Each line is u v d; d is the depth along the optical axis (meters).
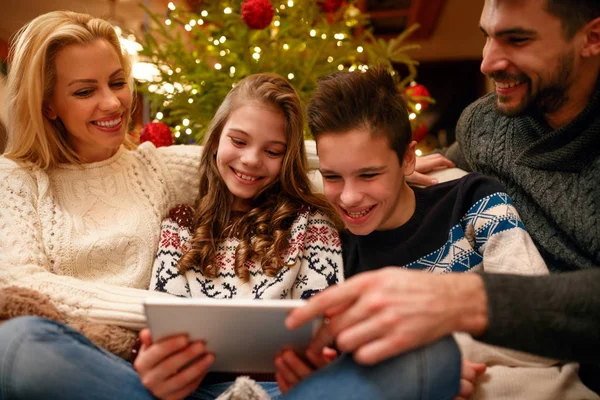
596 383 0.98
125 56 1.36
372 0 3.88
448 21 4.54
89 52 1.18
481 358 0.94
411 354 0.70
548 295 0.68
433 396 0.72
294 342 0.78
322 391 0.71
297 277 1.17
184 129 1.85
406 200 1.15
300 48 1.79
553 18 0.94
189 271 1.16
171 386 0.80
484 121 1.28
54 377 0.76
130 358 1.00
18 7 3.37
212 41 1.79
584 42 0.96
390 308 0.64
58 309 1.01
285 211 1.21
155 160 1.32
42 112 1.23
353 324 0.66
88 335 0.97
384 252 1.14
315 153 1.42
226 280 1.16
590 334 0.68
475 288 0.69
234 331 0.75
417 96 1.86
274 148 1.20
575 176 1.06
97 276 1.17
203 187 1.29
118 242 1.18
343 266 1.21
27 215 1.14
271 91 1.19
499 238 1.05
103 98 1.20
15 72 1.21
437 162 1.37
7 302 0.92
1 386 0.76
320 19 1.88
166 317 0.72
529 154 1.11
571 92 1.03
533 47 0.97
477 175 1.17
